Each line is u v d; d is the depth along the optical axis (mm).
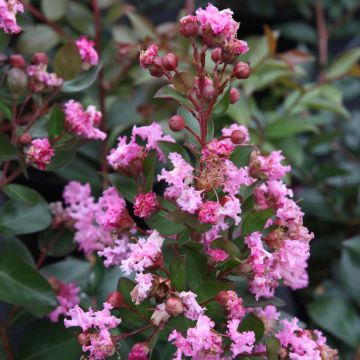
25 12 552
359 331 486
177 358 286
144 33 568
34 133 390
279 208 327
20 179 540
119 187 337
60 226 417
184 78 302
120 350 330
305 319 560
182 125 308
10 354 407
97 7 545
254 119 559
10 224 396
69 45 379
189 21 306
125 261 299
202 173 299
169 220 312
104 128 530
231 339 301
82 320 300
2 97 388
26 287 363
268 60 567
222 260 310
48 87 385
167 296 298
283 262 312
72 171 506
